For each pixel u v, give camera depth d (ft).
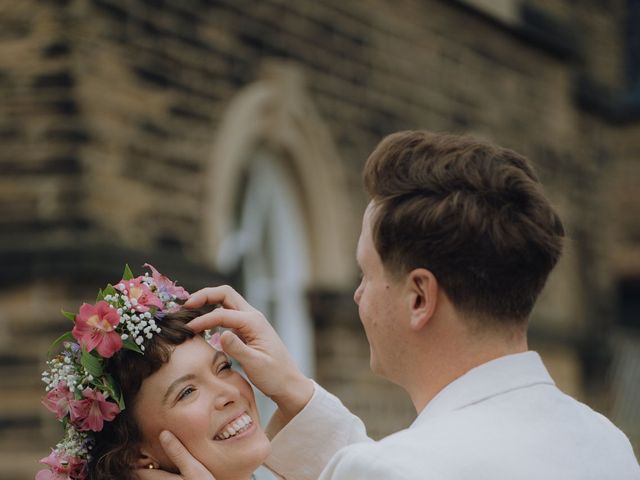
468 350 7.41
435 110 31.81
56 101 20.57
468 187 7.36
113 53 21.56
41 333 20.06
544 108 37.40
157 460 8.98
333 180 27.32
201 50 23.95
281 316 26.63
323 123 27.48
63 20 20.66
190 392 8.85
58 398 9.02
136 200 21.74
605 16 47.44
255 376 9.20
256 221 26.25
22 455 19.86
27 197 20.52
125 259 20.77
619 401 43.50
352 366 27.48
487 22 34.32
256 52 25.61
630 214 50.93
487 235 7.25
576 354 37.81
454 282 7.32
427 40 31.68
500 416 7.20
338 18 28.40
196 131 23.47
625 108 50.44
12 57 20.71
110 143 21.25
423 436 7.11
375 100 29.43
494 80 34.68
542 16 36.68
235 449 8.85
